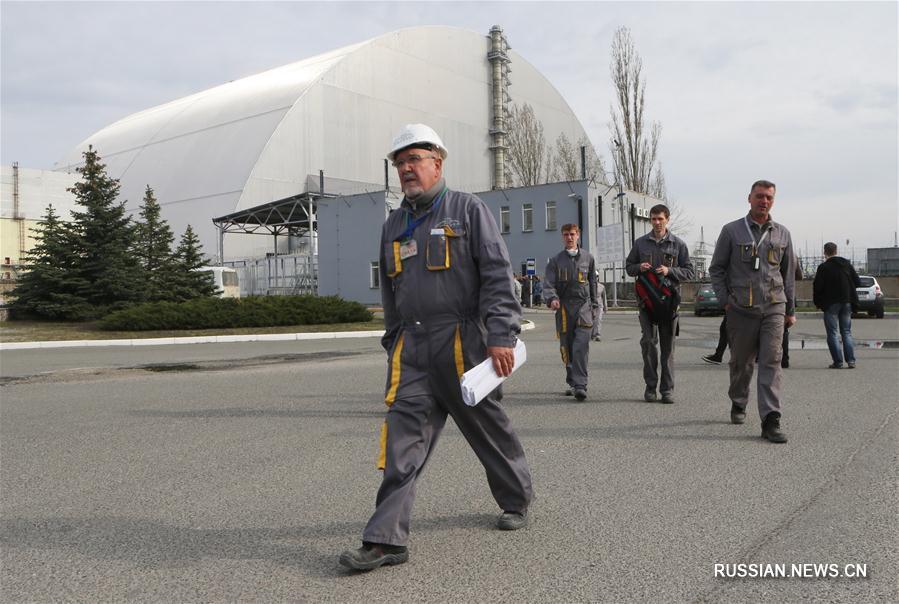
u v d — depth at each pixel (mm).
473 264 3615
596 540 3729
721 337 11484
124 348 17750
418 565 3441
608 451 5703
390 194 41188
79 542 3859
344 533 3928
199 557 3607
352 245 41781
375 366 12195
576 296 8234
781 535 3744
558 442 6055
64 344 19141
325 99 55750
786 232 6363
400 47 61562
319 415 7566
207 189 53094
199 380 10633
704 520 4012
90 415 7754
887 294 36062
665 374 7965
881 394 8195
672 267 7934
